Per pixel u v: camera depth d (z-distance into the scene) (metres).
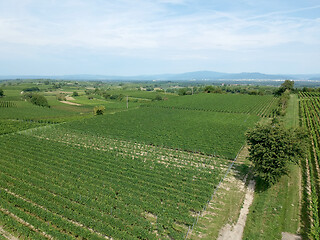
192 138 59.09
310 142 55.06
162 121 81.56
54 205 28.69
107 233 24.72
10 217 25.98
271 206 29.58
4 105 118.94
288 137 32.12
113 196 31.48
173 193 32.47
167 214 27.59
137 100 160.38
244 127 71.50
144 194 31.34
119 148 53.75
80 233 24.58
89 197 31.39
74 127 72.44
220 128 70.31
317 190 33.94
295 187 34.75
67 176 36.44
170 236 25.00
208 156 48.84
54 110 118.12
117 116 90.81
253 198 32.16
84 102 155.25
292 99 129.88
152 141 57.50
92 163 41.38
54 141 56.72
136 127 72.31
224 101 131.12
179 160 46.25
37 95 132.62
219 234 25.06
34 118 89.38
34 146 51.94
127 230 25.28
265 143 32.69
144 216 28.06
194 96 153.50
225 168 42.53
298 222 26.73
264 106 115.00
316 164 42.97
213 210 29.42
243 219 27.58
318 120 77.69
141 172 38.16
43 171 38.34
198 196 31.84
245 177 38.66
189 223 26.33
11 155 45.75
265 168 32.47
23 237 24.77
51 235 24.59
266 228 25.66
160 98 155.25
